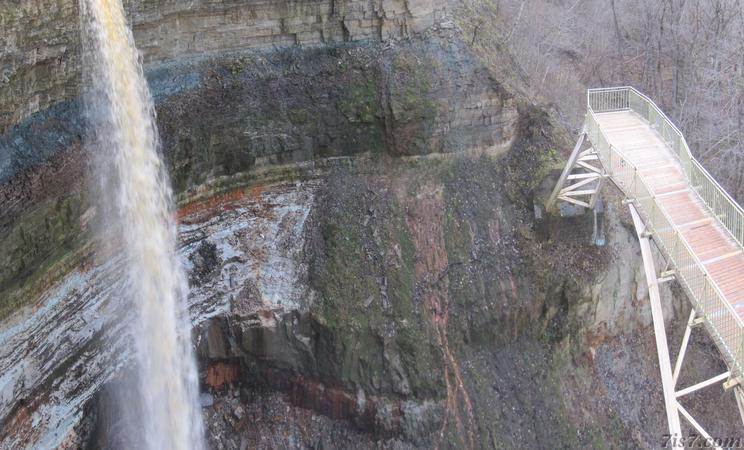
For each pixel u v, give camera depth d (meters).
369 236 21.11
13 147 14.15
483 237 22.31
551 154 23.95
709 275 15.10
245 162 20.41
